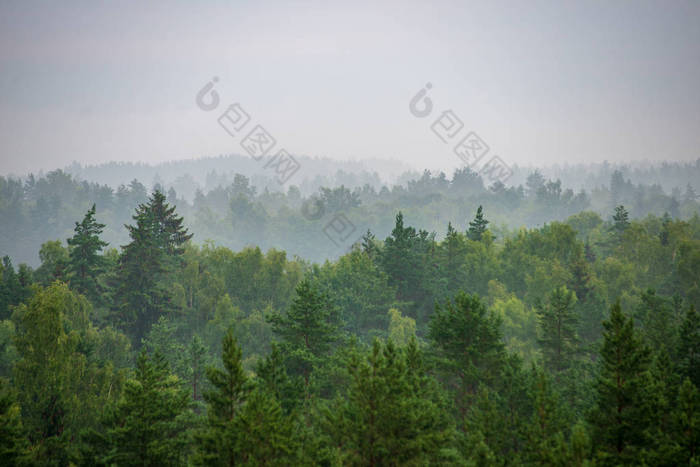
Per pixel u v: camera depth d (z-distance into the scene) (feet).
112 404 80.18
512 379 83.35
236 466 57.26
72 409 98.17
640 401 66.54
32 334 104.94
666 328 120.88
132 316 191.21
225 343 63.87
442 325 100.27
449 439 64.69
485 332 95.50
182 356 140.36
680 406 63.57
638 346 69.72
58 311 108.47
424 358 97.60
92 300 191.83
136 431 66.44
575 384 106.63
